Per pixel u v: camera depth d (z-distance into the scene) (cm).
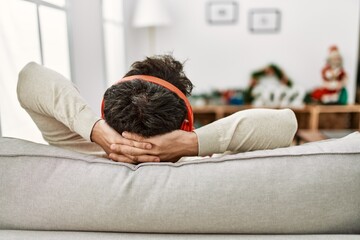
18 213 64
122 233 64
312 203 61
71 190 62
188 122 71
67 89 74
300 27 359
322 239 61
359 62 373
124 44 316
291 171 62
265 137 70
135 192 61
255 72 368
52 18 146
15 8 117
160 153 67
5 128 111
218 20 361
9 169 64
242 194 60
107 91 69
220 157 66
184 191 61
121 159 69
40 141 136
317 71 365
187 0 358
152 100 63
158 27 364
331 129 368
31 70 75
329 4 353
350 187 61
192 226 62
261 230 63
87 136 71
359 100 376
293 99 353
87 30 187
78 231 64
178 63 78
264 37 363
